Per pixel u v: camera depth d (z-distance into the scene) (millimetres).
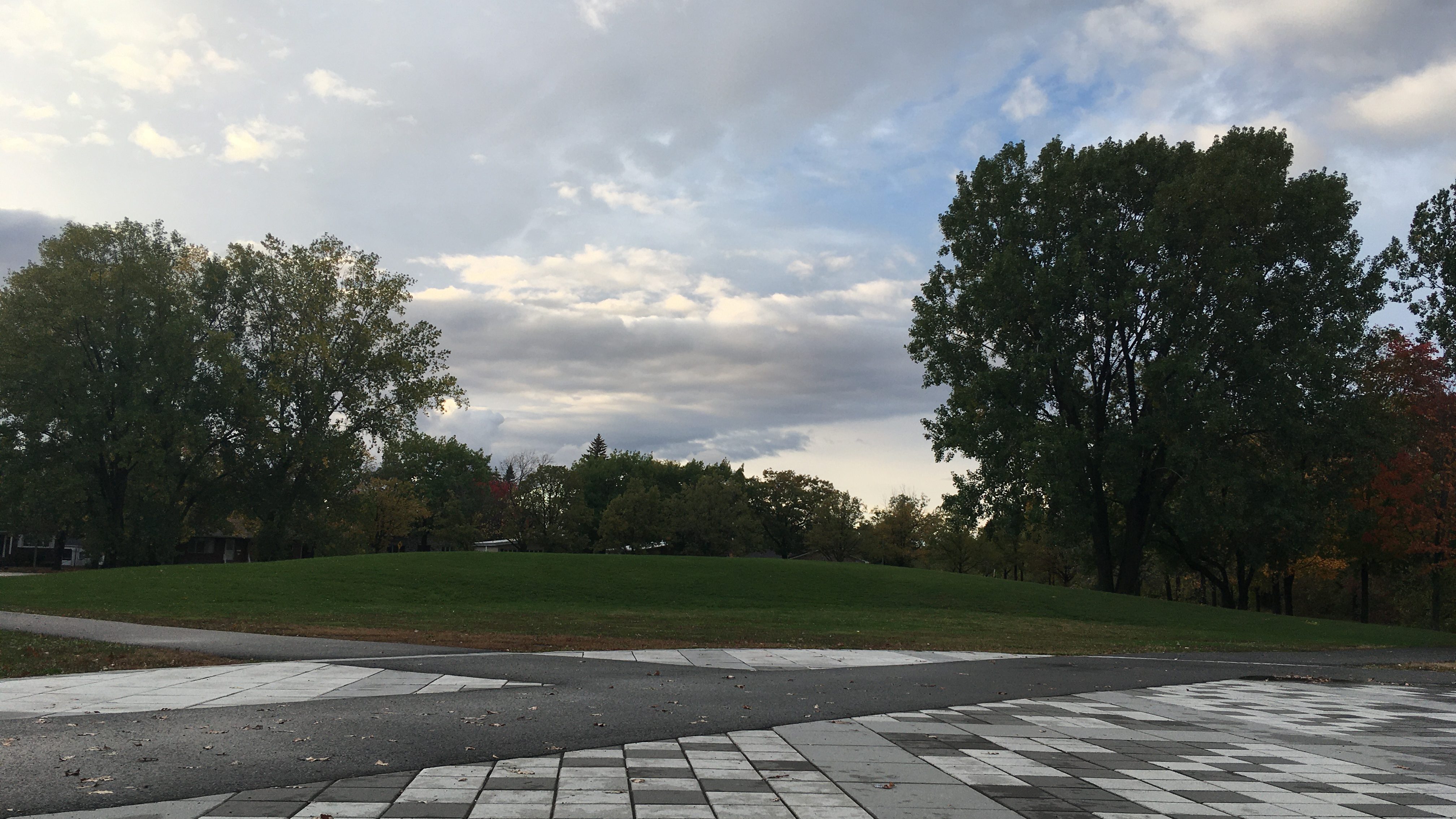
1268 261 37312
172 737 7656
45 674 12055
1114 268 37625
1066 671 16125
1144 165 39562
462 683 11625
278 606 25750
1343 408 37125
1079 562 57594
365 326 48344
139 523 45344
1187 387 35844
